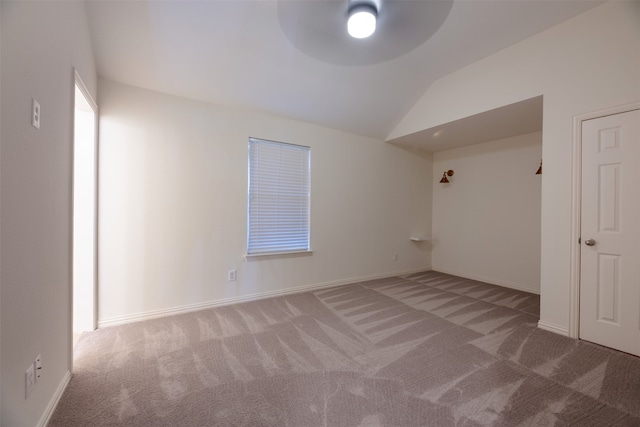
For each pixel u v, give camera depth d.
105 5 1.95
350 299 3.27
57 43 1.45
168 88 2.67
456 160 4.59
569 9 2.19
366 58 2.78
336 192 3.87
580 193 2.26
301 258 3.57
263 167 3.29
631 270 2.03
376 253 4.28
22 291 1.12
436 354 2.02
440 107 3.32
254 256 3.18
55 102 1.43
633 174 2.01
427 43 2.61
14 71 1.05
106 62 2.32
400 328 2.47
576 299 2.28
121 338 2.23
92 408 1.44
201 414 1.40
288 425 1.33
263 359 1.93
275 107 3.20
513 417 1.40
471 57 2.85
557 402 1.51
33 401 1.21
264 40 2.41
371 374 1.76
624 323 2.05
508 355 2.01
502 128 3.47
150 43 2.25
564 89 2.32
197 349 2.07
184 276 2.80
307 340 2.22
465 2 2.11
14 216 1.06
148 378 1.70
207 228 2.91
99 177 2.43
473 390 1.61
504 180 3.95
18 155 1.08
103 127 2.44
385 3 2.09
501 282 3.95
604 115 2.12
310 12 2.18
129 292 2.55
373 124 3.86
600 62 2.13
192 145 2.83
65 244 1.60
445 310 2.92
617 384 1.66
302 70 2.79
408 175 4.62
